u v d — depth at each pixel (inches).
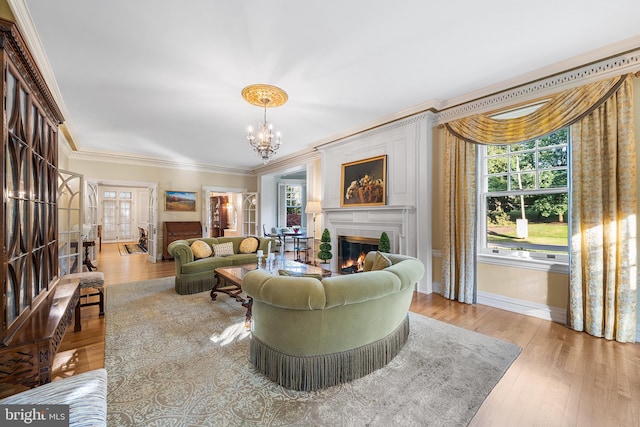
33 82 71.9
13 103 62.1
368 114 160.6
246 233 331.0
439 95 137.4
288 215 357.4
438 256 157.1
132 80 117.6
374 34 89.6
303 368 71.0
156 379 75.7
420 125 154.8
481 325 113.2
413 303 140.3
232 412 63.2
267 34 89.0
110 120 166.1
